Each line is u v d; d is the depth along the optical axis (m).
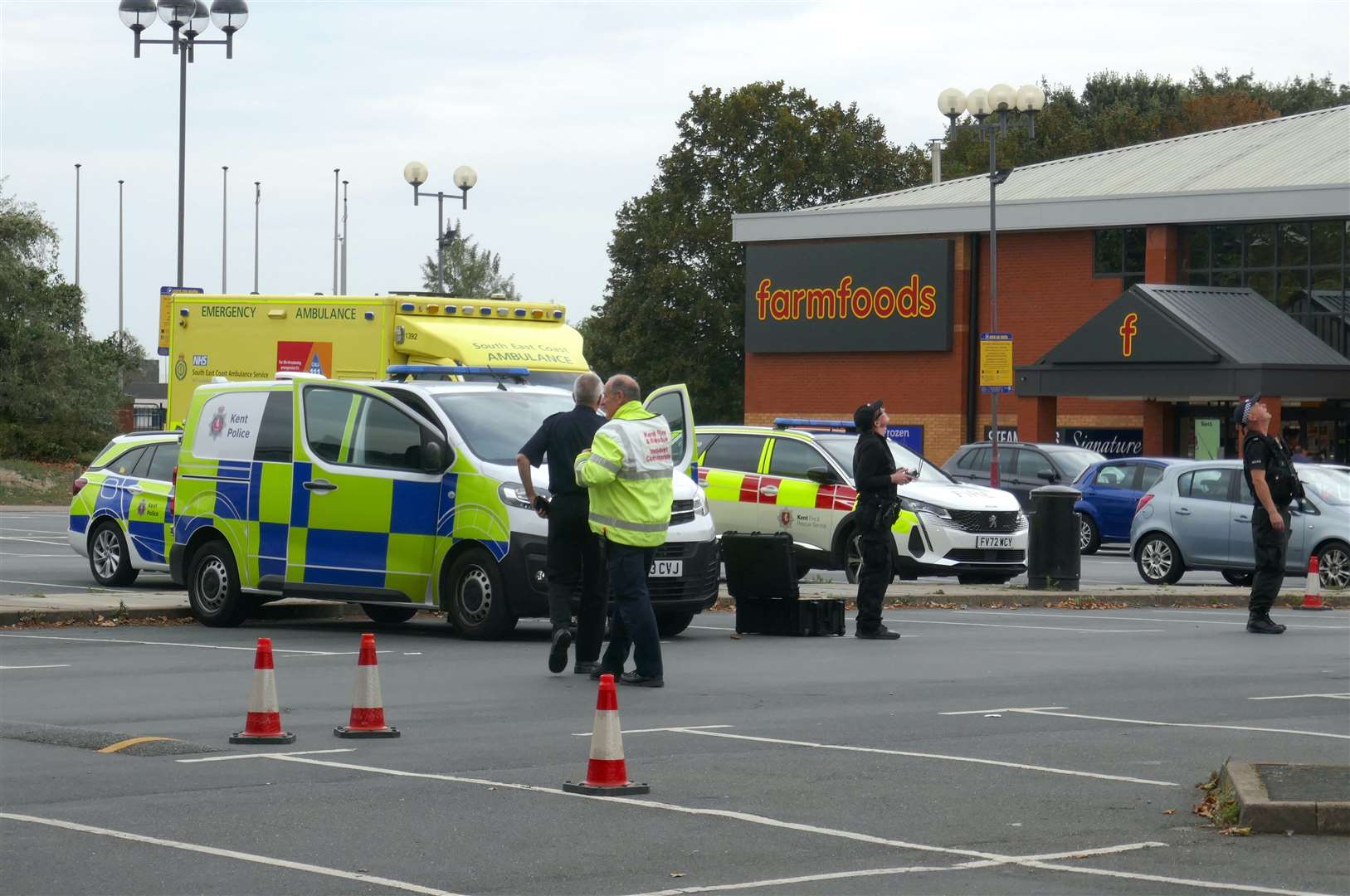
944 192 67.44
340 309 26.84
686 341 85.62
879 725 12.97
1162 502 29.64
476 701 14.06
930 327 62.59
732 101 85.81
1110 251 60.12
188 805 9.77
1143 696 14.77
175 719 13.04
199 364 28.22
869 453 19.53
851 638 19.78
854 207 66.19
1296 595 25.89
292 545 19.77
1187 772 11.07
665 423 15.15
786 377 66.25
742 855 8.70
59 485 66.69
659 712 13.58
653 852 8.73
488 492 18.41
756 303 66.25
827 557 26.73
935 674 16.19
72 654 17.53
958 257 62.88
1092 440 59.75
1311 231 56.66
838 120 87.19
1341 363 53.38
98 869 8.28
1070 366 55.03
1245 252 57.88
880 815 9.69
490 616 18.41
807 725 12.94
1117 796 10.27
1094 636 20.28
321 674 15.76
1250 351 52.12
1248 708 14.08
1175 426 57.88
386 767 10.97
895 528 26.31
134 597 22.28
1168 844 9.02
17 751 11.55
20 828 9.16
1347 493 28.81
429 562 18.83
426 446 18.72
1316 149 61.03
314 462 19.66
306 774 10.72
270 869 8.30
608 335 87.81
